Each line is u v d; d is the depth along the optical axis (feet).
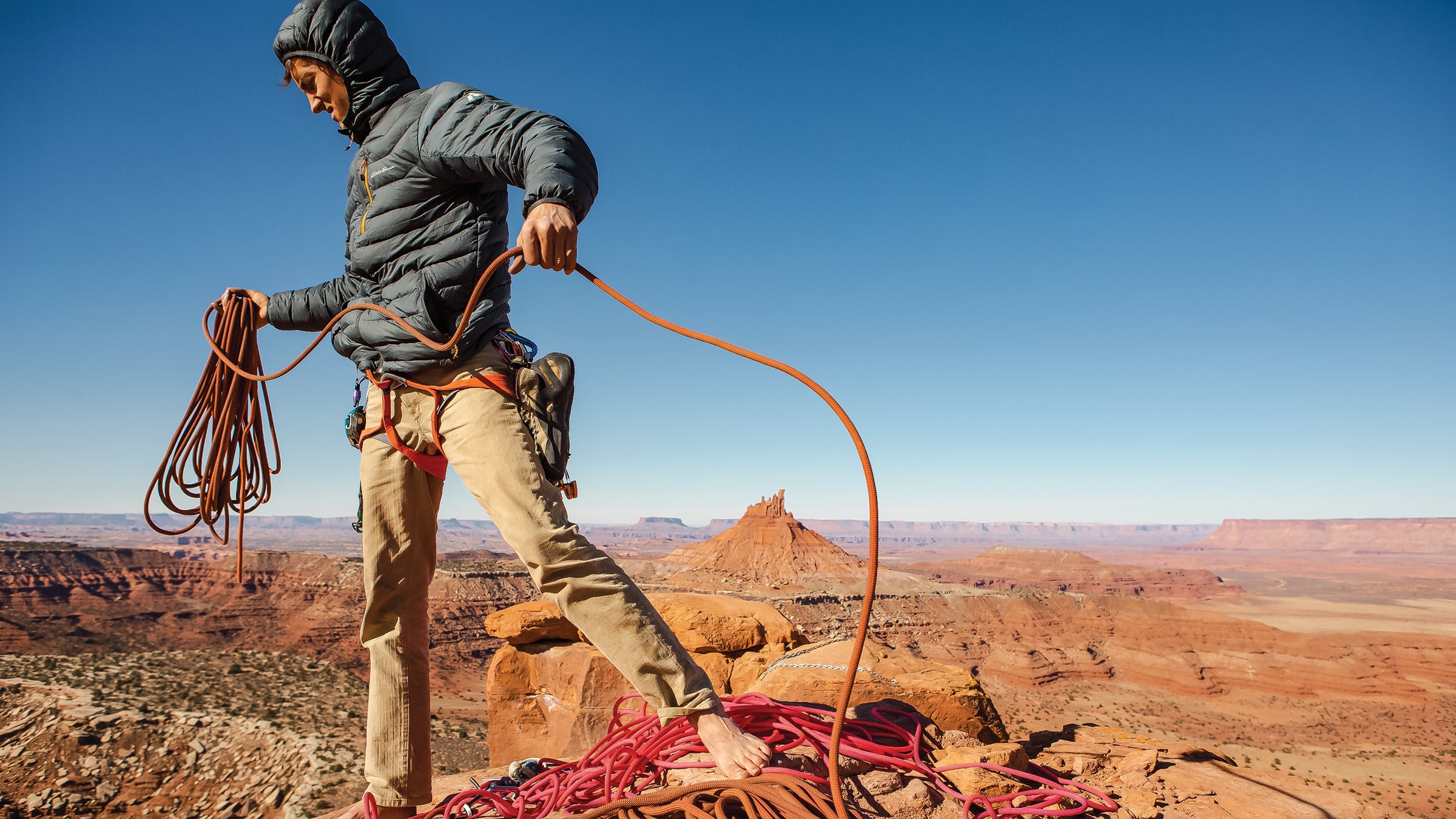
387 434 8.00
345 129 8.32
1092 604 417.49
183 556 507.30
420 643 8.55
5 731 132.98
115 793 118.83
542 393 7.51
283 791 115.55
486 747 151.84
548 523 7.31
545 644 28.14
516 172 6.93
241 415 10.73
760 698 9.96
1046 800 9.03
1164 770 11.50
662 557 633.20
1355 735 275.18
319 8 7.70
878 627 384.47
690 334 7.16
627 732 9.72
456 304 7.68
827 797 7.05
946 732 11.13
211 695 166.81
